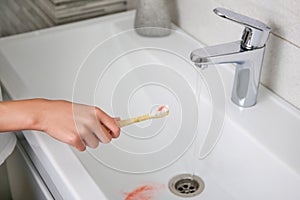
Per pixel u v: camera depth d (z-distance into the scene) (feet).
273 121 2.83
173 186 2.93
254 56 2.78
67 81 3.30
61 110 2.62
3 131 2.63
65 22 3.95
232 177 2.84
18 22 3.82
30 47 3.51
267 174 2.63
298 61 2.78
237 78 2.89
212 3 3.30
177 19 3.75
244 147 2.76
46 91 3.16
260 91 3.06
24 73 3.26
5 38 3.58
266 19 2.90
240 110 2.93
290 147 2.64
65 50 3.56
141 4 3.54
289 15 2.74
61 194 2.53
